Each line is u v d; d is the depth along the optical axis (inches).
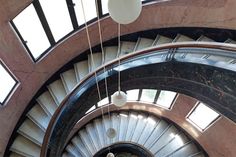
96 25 227.5
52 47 225.3
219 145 270.7
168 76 194.9
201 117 278.7
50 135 179.5
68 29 222.8
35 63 219.9
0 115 204.5
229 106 161.2
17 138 228.2
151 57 190.4
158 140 302.7
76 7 207.8
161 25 242.4
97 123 318.7
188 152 296.0
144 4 225.9
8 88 210.4
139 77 199.5
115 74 192.7
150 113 330.0
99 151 291.6
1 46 182.9
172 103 293.6
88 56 247.6
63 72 247.6
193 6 217.8
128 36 253.9
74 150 289.3
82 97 194.5
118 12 68.9
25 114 235.6
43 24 201.6
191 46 167.8
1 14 170.9
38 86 236.5
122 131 308.7
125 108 325.4
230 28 216.1
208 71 161.8
